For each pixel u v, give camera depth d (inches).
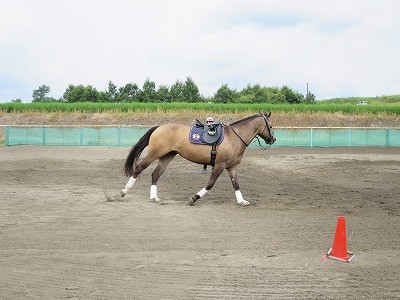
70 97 2290.8
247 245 280.2
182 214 362.0
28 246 274.5
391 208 401.1
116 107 1620.3
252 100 2331.4
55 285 214.8
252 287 213.9
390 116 1533.0
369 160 810.8
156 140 398.0
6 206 386.6
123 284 216.7
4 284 215.3
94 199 422.0
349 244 287.0
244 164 740.0
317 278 226.7
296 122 1478.8
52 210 372.5
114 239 290.7
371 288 215.0
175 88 2385.6
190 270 235.8
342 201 431.8
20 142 1073.5
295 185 531.5
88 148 1013.2
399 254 267.6
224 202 418.6
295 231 315.6
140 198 430.9
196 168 683.4
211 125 392.2
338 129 1130.0
